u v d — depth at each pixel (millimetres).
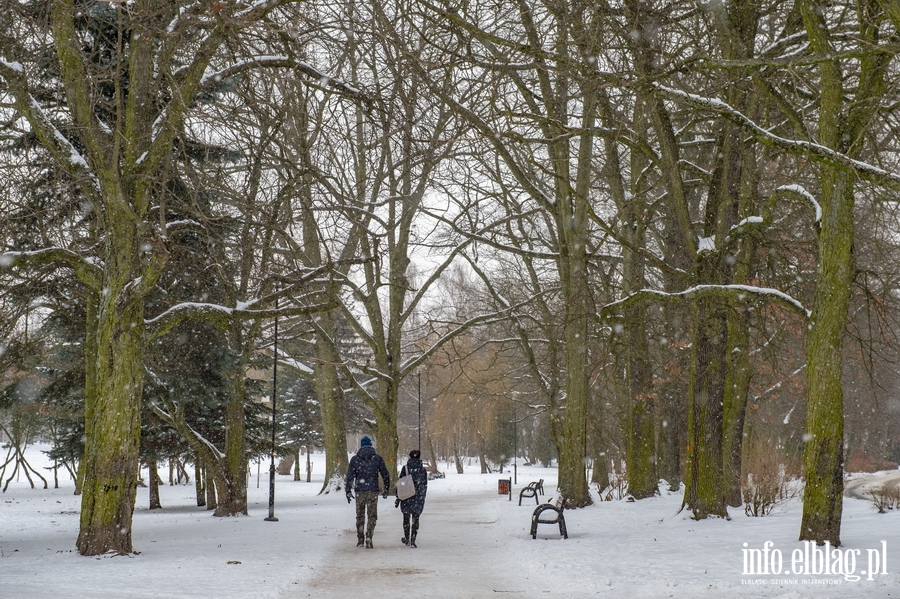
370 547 15281
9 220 14508
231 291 20188
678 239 25016
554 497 26875
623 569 11445
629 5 13633
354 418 65375
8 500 39875
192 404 28594
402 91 16062
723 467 18609
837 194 12266
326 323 39562
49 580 10586
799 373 31219
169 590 9633
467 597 9406
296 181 16609
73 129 16125
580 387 24312
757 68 13312
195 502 40219
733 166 17781
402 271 36531
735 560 11586
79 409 28859
